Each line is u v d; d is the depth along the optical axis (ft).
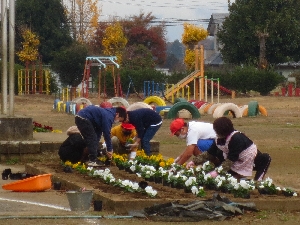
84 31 304.71
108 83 215.72
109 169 47.09
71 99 169.89
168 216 33.47
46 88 212.23
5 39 63.67
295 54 247.70
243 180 38.81
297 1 256.73
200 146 44.78
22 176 47.52
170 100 184.44
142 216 33.86
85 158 50.42
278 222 33.50
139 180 43.06
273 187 38.99
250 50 244.22
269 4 241.76
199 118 120.78
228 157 40.81
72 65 242.17
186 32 231.71
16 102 172.04
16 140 59.47
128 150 52.49
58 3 280.31
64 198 39.42
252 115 124.67
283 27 240.12
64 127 101.09
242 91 215.72
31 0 276.21
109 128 48.80
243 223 33.06
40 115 130.31
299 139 82.07
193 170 42.29
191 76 168.55
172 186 40.32
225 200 35.86
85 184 41.32
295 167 56.29
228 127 40.63
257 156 42.39
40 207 36.55
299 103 166.71
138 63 264.11
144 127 51.93
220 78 214.69
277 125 104.58
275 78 213.05
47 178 42.27
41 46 277.03
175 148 71.51
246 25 243.40
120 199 35.78
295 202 36.96
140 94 217.56
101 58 169.27
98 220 33.06
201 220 33.55
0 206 36.70
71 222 32.48
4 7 62.75
